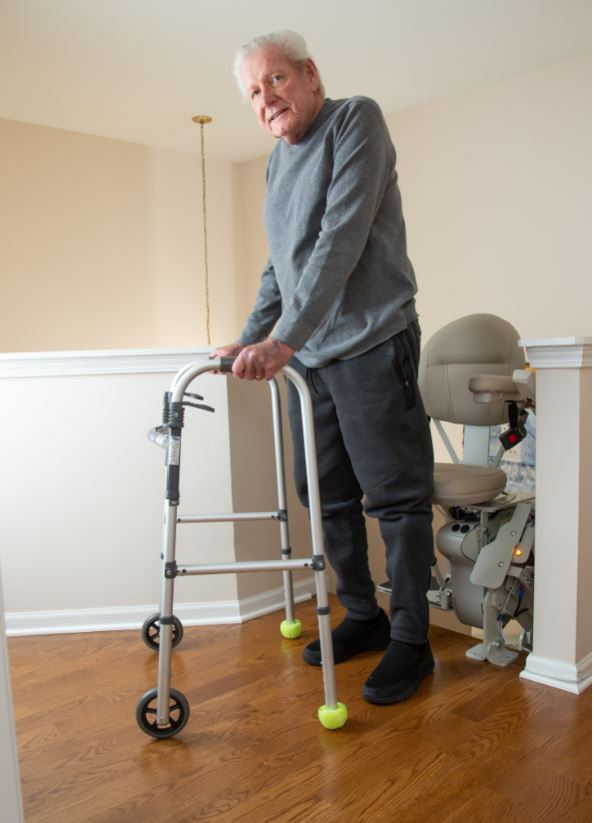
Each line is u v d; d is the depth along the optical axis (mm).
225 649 1796
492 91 4281
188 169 5551
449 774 1205
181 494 2006
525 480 2988
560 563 1518
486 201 4359
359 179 1342
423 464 1512
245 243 5918
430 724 1372
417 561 1514
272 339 1270
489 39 3689
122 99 4371
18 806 882
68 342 4977
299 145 1492
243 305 5945
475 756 1257
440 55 3877
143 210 5320
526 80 4121
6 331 4695
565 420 1496
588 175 3859
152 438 1396
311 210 1443
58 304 4918
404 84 4289
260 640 1852
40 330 4840
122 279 5230
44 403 1985
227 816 1115
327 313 1430
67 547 1994
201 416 1996
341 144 1377
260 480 2104
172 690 1343
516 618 1726
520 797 1137
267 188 1624
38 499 1994
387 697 1445
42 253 4828
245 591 2051
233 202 5840
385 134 1427
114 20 3361
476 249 4434
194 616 2002
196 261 5633
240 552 2043
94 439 1991
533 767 1218
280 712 1439
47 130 4828
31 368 1964
